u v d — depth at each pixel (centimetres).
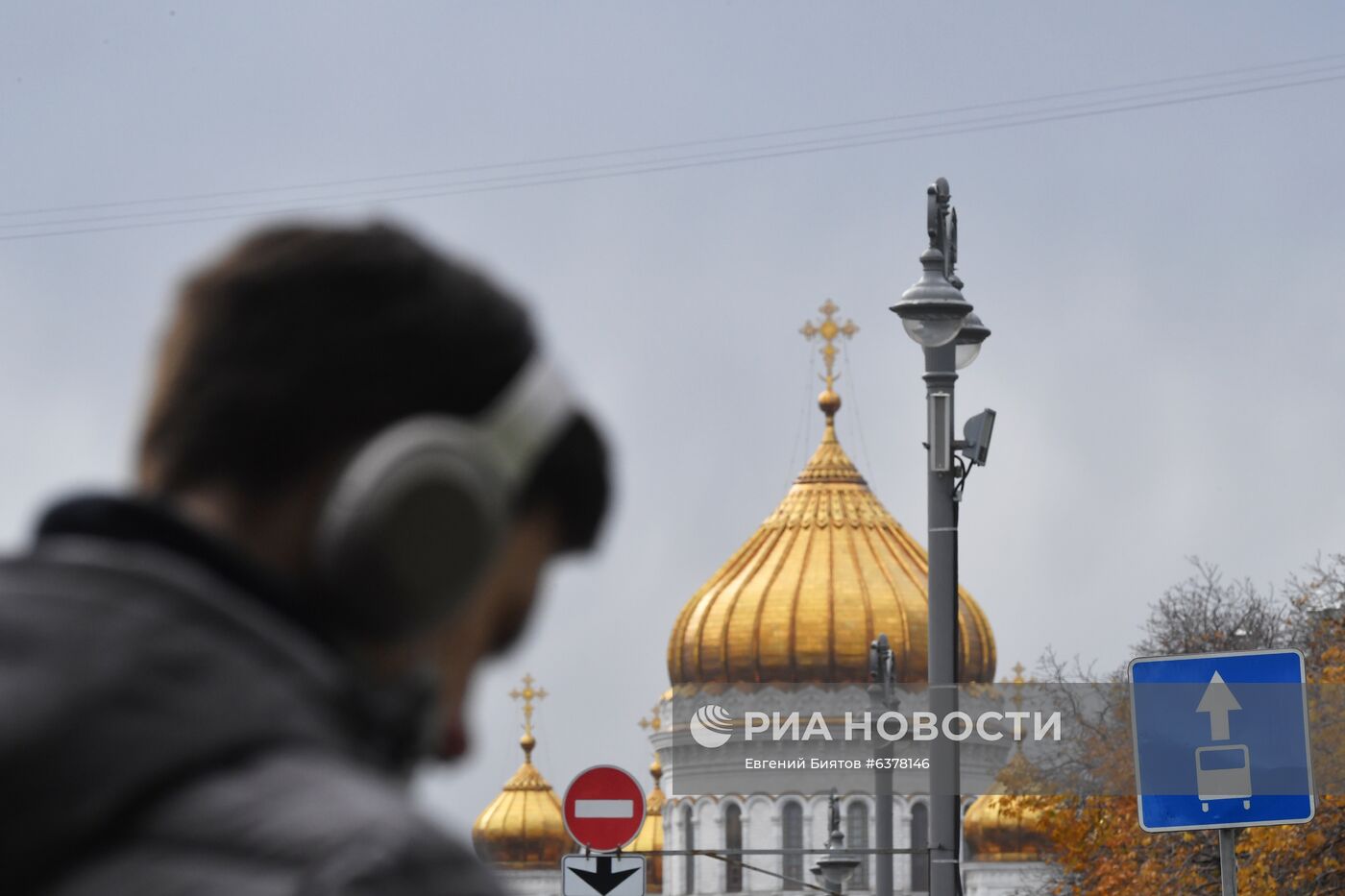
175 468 353
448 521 361
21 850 311
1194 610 9069
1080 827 8425
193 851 312
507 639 391
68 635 322
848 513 18450
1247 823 2881
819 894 17388
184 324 357
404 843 314
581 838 4400
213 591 339
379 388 356
